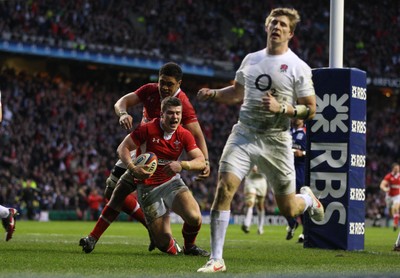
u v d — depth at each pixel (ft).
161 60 217.77
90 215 181.37
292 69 42.68
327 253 61.00
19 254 52.70
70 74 221.05
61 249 59.16
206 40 235.40
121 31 215.72
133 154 57.36
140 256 53.26
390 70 255.91
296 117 41.73
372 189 225.97
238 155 42.42
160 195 54.39
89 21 210.18
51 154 189.88
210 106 232.73
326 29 262.67
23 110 195.72
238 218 188.14
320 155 66.39
